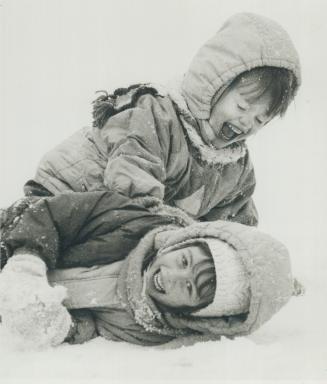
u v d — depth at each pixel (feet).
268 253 12.79
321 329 14.07
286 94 16.80
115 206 13.79
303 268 19.93
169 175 16.57
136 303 13.03
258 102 16.53
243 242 12.71
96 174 16.43
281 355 12.10
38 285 12.55
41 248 13.14
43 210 13.35
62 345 12.89
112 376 11.26
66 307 13.23
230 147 17.21
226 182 17.53
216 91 16.44
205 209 17.53
